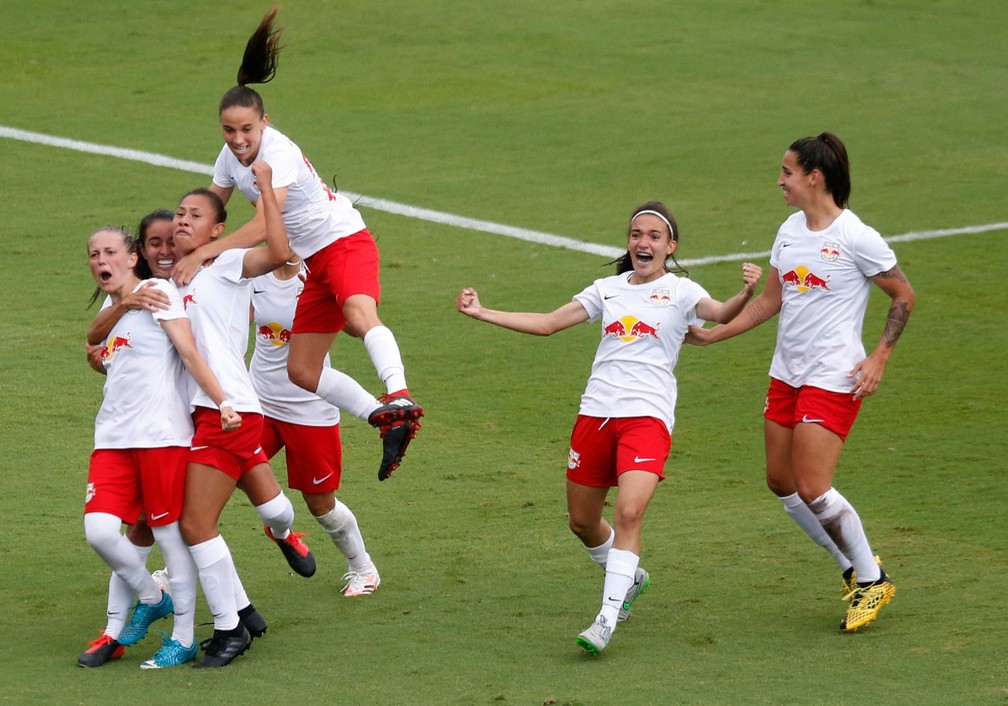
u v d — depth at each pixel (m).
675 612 25.03
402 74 79.94
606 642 22.14
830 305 23.80
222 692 20.72
